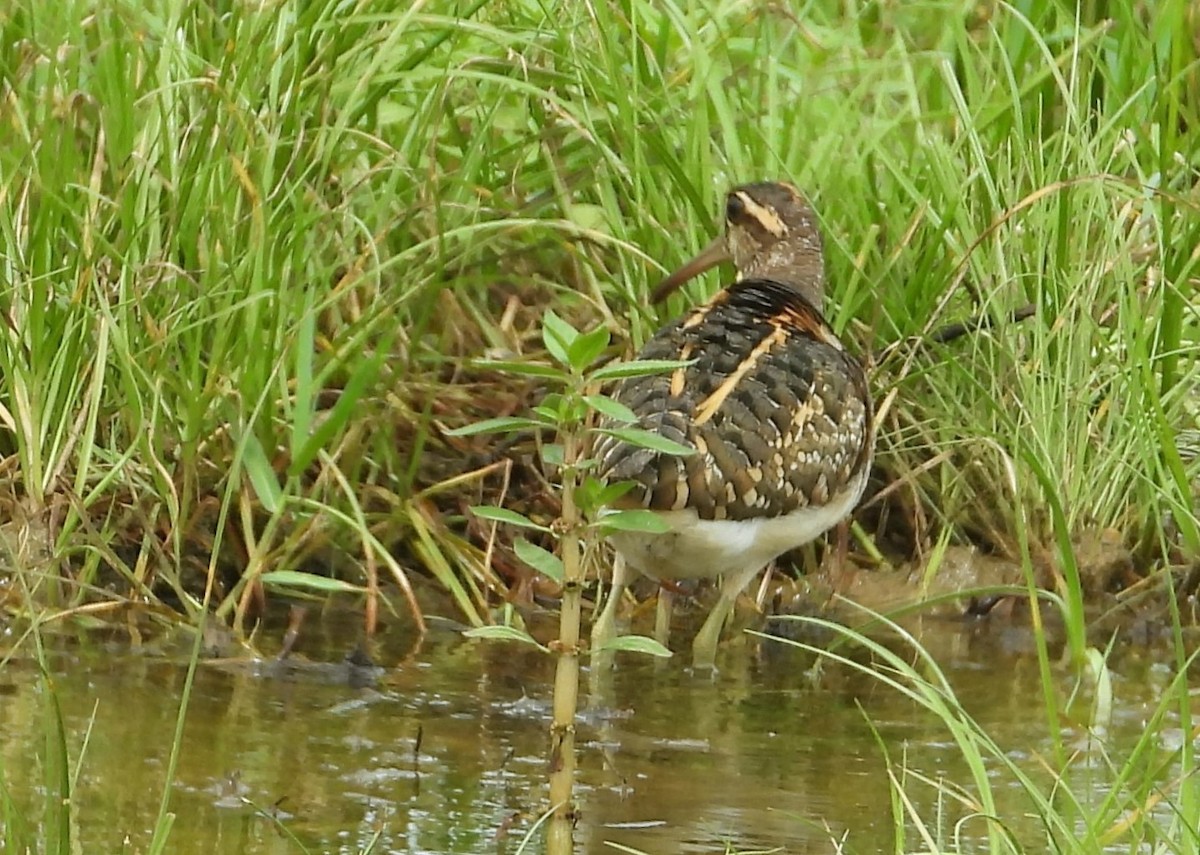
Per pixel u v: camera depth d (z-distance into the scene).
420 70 11.84
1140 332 10.88
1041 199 11.81
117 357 10.53
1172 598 7.40
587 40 12.41
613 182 12.29
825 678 10.24
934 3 13.60
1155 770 7.37
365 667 9.85
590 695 9.76
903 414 11.68
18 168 10.49
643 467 9.45
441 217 10.98
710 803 8.20
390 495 11.05
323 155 11.17
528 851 7.51
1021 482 11.47
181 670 9.58
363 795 8.05
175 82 10.79
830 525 10.52
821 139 12.27
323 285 11.30
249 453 10.38
